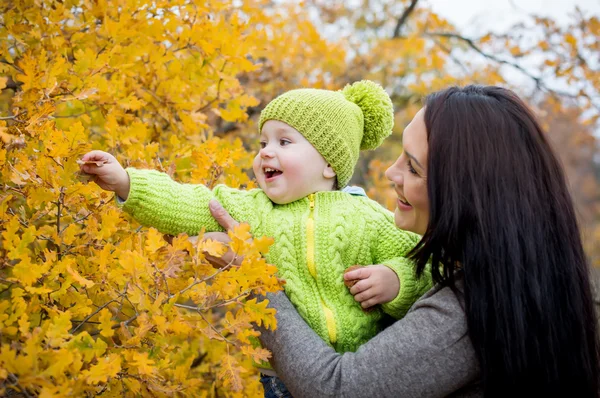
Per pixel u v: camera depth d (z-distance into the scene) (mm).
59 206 1309
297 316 1401
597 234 7402
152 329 1307
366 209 1595
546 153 1342
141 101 1640
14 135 1300
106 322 1156
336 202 1573
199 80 1913
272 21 3324
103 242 1438
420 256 1366
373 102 1741
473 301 1228
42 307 1219
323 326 1445
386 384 1242
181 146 1888
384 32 5492
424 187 1359
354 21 5496
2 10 1635
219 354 1927
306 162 1548
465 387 1315
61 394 993
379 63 4715
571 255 1305
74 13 1878
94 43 1741
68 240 1292
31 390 1084
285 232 1499
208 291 1232
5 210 1250
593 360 1325
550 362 1231
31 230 1218
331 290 1483
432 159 1310
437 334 1250
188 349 1941
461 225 1270
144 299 1203
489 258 1234
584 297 1327
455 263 1319
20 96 1410
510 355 1209
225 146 2023
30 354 988
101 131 1855
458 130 1304
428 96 1428
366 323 1500
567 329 1266
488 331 1212
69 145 1298
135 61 1820
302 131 1555
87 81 1545
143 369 1121
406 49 4676
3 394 1046
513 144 1304
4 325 1151
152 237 1217
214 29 1823
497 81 4891
